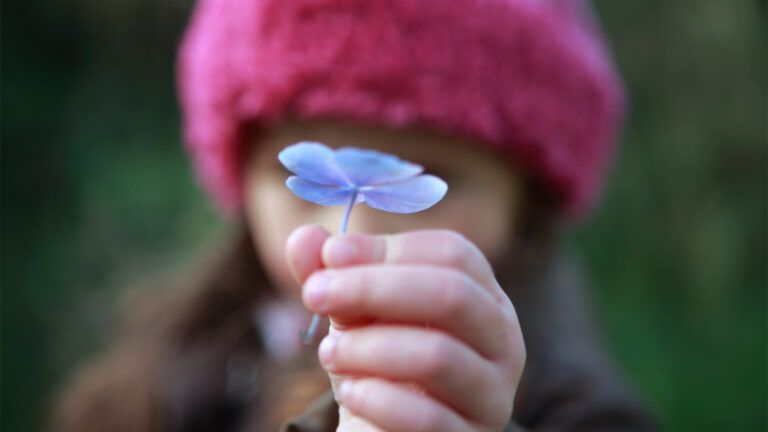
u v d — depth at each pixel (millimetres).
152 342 770
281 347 686
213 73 596
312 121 548
